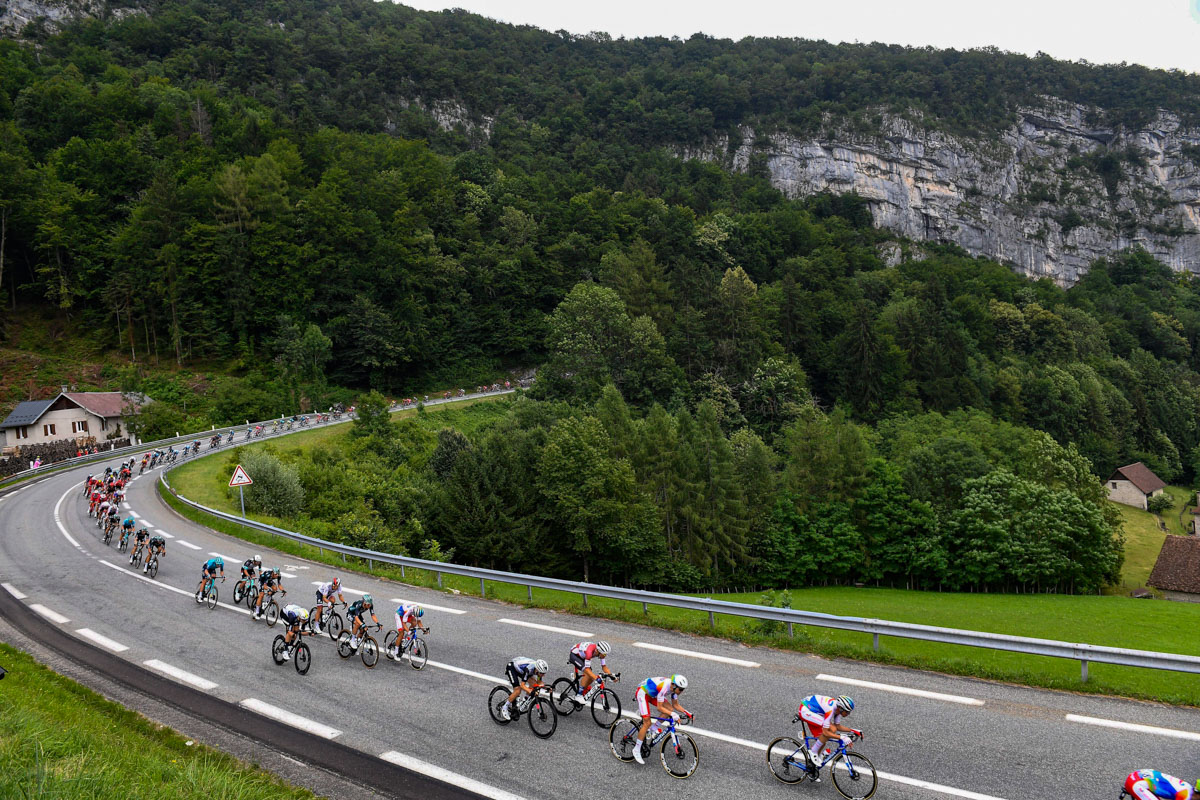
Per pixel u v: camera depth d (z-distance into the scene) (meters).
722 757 11.03
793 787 10.09
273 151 106.12
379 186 105.75
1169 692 13.66
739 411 83.12
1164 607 39.19
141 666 15.93
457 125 193.62
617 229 120.25
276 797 9.65
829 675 14.35
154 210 89.50
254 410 76.75
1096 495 59.34
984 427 77.00
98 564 26.75
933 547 52.94
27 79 121.88
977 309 120.50
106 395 72.06
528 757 11.30
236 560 27.33
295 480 41.56
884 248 194.50
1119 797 9.45
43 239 91.69
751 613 17.11
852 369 95.19
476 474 45.94
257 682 14.91
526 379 101.94
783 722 12.16
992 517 52.44
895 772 10.37
